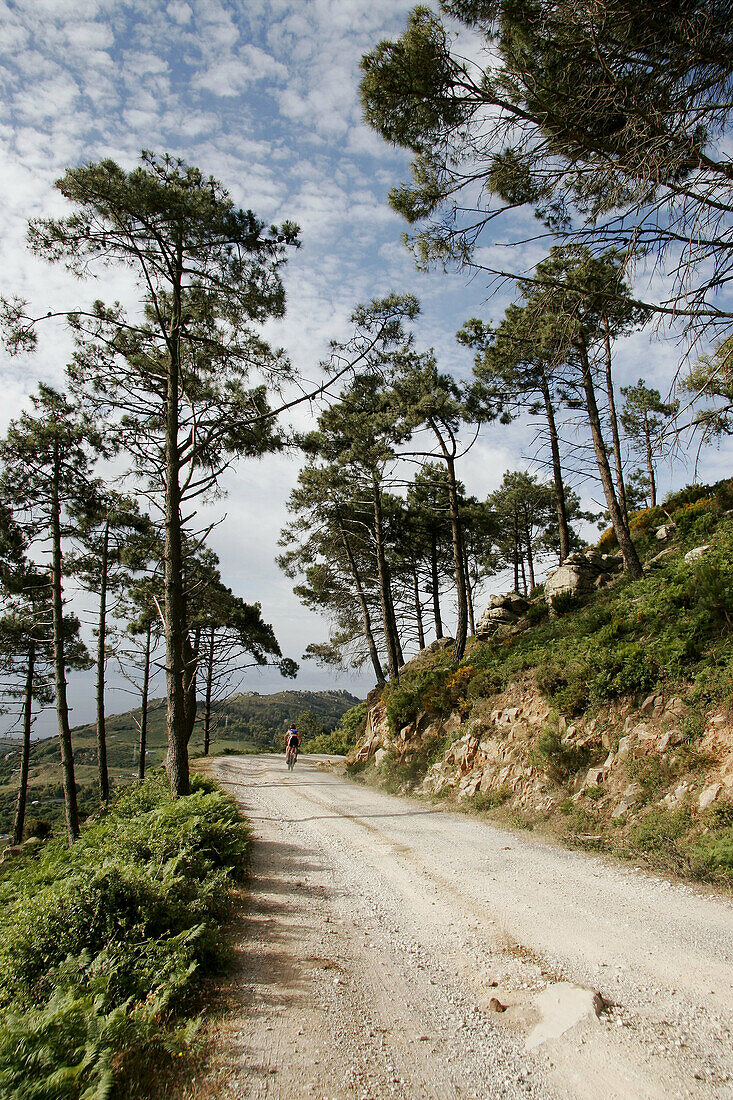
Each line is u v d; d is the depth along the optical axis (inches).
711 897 246.1
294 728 1014.4
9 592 880.3
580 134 281.3
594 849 333.7
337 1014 165.3
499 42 287.3
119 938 183.5
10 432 757.9
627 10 231.8
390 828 441.1
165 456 588.4
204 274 537.6
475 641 967.0
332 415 804.6
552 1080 134.3
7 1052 118.5
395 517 1192.8
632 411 900.6
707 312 258.4
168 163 496.4
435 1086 133.0
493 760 519.2
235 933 227.0
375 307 581.0
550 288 318.7
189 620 1187.9
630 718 407.5
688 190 250.1
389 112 327.3
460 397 900.6
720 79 240.8
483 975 190.2
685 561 572.4
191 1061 138.7
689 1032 148.6
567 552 879.7
